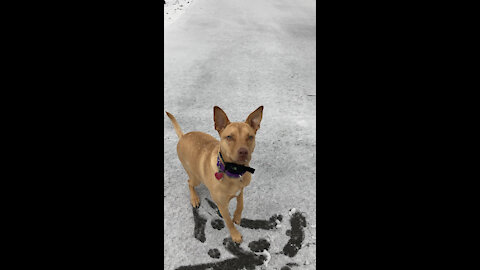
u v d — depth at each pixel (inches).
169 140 169.5
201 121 188.5
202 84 237.6
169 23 426.6
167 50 293.1
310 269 101.7
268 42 323.3
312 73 256.4
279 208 125.3
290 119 190.5
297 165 149.9
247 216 121.7
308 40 330.6
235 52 297.9
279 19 398.6
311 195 131.3
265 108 205.2
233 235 109.7
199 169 108.0
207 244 110.5
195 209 125.3
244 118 193.5
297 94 223.9
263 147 164.2
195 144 112.5
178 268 102.4
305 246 109.3
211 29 357.4
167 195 132.3
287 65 271.9
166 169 147.0
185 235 114.0
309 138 170.2
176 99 214.1
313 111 199.8
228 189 97.9
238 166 91.4
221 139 90.7
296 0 476.1
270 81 243.8
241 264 103.4
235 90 229.6
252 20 392.2
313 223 118.1
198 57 284.0
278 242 110.9
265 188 135.9
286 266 102.7
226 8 433.1
